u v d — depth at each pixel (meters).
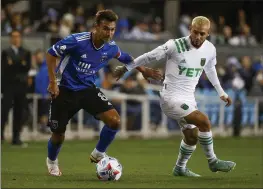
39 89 52.25
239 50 71.94
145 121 57.59
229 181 25.88
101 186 23.66
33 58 55.12
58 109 27.06
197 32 26.81
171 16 75.56
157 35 71.38
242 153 44.34
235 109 60.75
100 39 26.59
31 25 71.75
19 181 25.78
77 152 43.72
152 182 25.39
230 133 62.69
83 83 27.22
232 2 86.38
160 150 46.09
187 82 27.52
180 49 27.28
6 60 45.84
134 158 39.78
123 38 65.69
